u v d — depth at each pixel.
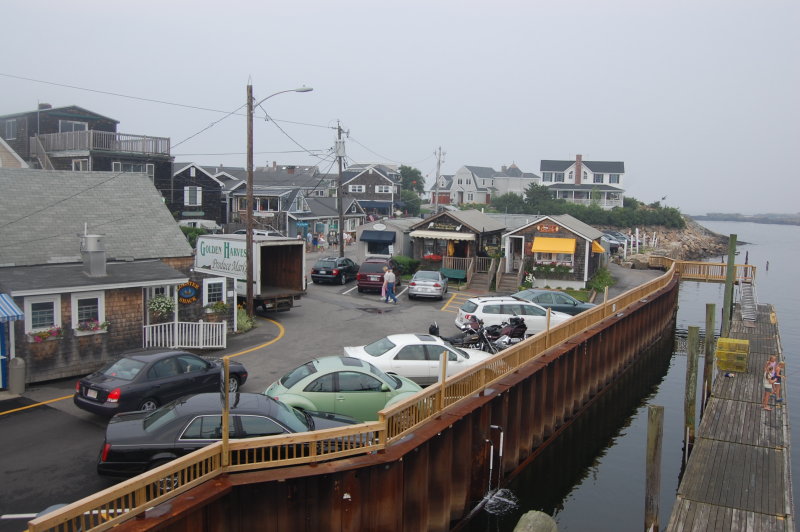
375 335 24.75
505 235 41.34
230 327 24.83
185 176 53.12
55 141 46.00
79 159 44.97
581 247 39.75
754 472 15.27
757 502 13.77
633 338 30.97
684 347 38.78
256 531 10.08
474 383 15.20
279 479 9.93
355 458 11.09
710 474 15.16
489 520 14.95
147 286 20.88
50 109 47.69
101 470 10.37
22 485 11.29
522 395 17.77
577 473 18.50
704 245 97.31
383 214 90.25
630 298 31.14
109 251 23.67
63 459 12.50
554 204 92.94
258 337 24.22
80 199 25.62
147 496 9.35
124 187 27.42
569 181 105.12
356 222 75.25
